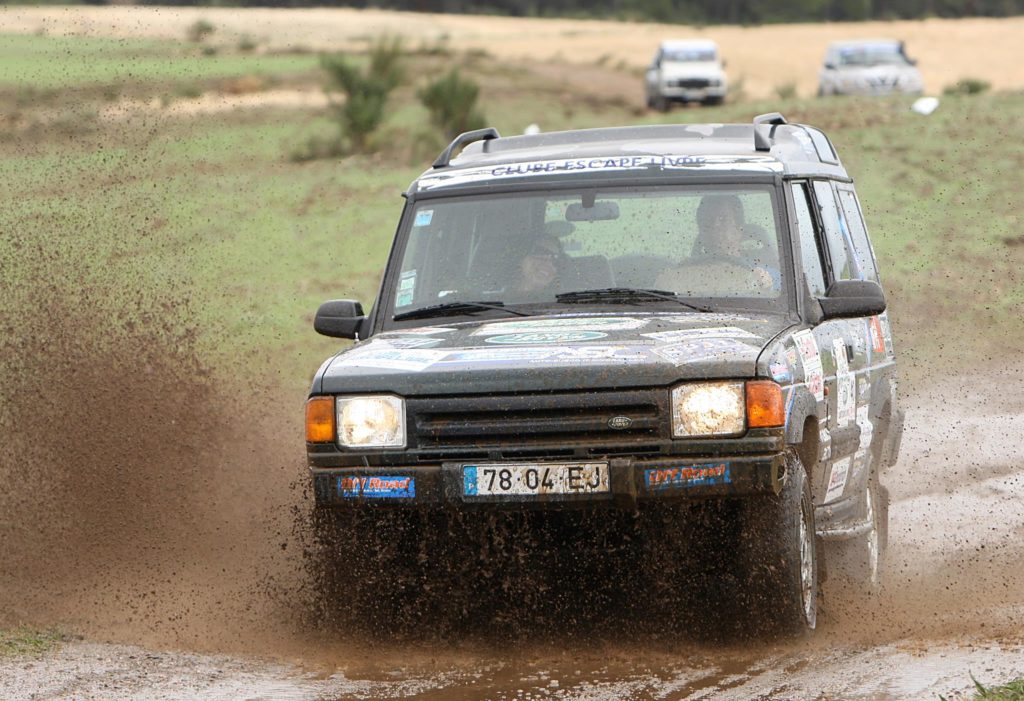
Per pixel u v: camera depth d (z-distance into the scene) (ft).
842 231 86.69
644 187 76.74
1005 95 387.96
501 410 63.36
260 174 306.76
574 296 73.36
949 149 306.76
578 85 598.34
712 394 62.44
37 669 62.95
